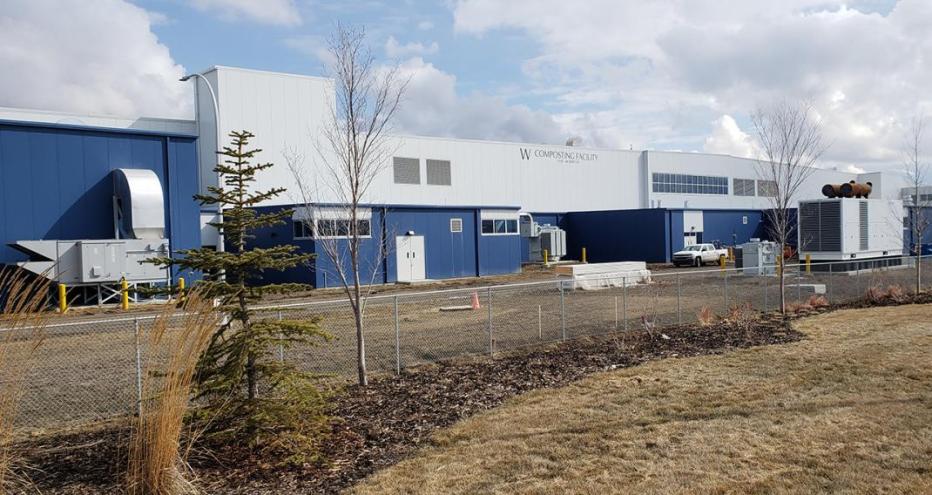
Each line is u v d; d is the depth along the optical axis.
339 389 9.52
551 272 40.16
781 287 17.52
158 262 6.84
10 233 21.98
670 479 5.73
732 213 52.53
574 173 54.19
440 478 6.00
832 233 28.94
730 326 15.17
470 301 22.50
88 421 8.29
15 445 7.20
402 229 34.34
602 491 5.54
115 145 24.02
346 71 11.20
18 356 5.43
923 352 10.83
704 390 8.91
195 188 25.70
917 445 6.33
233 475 6.27
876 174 76.62
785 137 32.84
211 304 6.07
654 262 47.12
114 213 23.69
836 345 11.93
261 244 32.97
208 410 6.68
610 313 18.45
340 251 30.45
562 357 12.03
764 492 5.38
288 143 34.88
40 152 22.58
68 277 21.75
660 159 59.69
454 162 46.44
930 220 38.31
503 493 5.57
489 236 38.69
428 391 9.57
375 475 6.14
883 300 19.84
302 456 6.52
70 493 5.80
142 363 11.07
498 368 11.18
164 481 5.50
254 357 7.00
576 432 7.25
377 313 19.23
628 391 9.08
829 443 6.50
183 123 34.28
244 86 33.88
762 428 7.07
